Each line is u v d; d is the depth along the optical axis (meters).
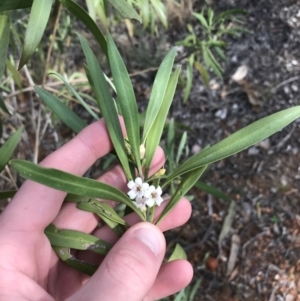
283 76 0.38
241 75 0.38
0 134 0.19
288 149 0.35
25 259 0.15
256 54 0.39
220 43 0.31
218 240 0.32
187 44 0.31
